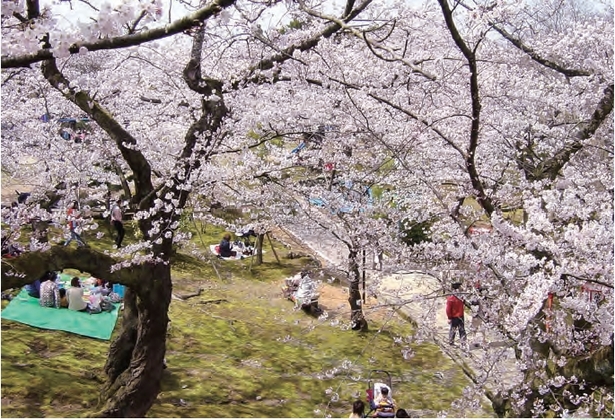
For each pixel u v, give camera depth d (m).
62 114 10.35
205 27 6.75
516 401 5.92
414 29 8.17
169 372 9.44
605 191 7.03
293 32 8.35
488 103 9.04
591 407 5.54
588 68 8.80
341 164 9.80
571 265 5.16
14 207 7.86
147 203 7.31
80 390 8.12
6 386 7.81
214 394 8.88
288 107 7.94
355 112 7.89
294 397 9.17
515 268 5.74
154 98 9.59
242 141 8.55
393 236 9.21
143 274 7.21
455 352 7.47
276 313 12.65
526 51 7.95
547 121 9.73
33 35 4.02
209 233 18.05
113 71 9.21
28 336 9.61
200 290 13.52
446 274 6.62
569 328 5.62
